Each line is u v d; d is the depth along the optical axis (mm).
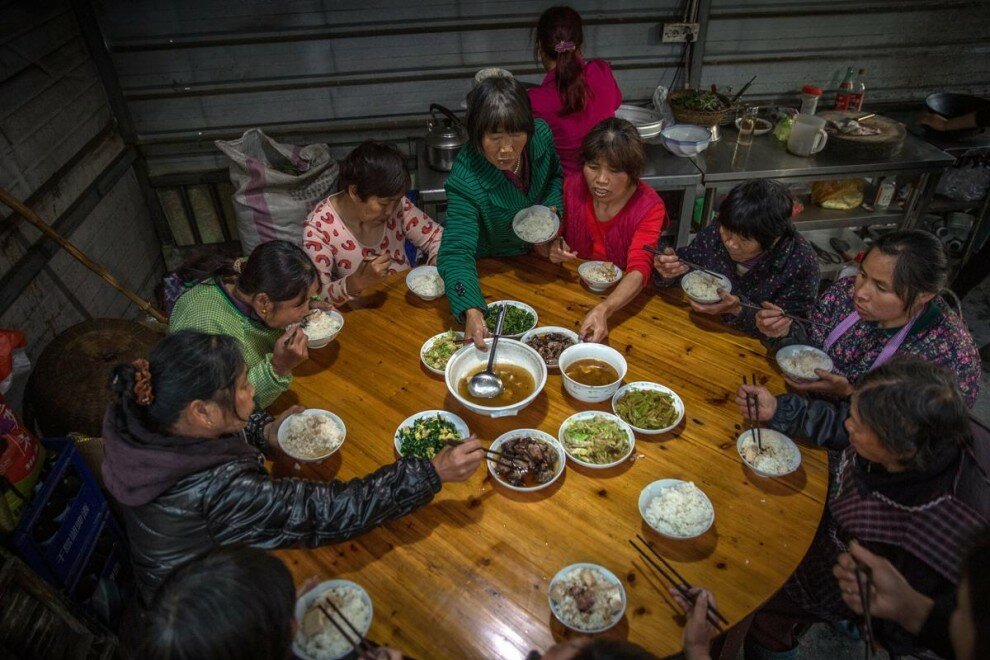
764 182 2680
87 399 3172
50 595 2244
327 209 3262
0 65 3645
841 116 4988
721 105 4832
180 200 5434
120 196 4922
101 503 2764
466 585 1790
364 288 2916
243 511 1730
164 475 1641
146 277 5242
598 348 2551
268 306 2246
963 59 5453
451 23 4930
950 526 1658
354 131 5328
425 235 3506
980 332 4785
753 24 5184
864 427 1720
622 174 2785
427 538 1921
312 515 1805
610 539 1908
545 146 3168
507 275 3186
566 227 3381
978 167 4938
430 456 2094
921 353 2357
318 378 2551
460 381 2477
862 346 2555
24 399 3355
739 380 2500
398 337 2781
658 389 2406
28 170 3793
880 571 1679
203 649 1195
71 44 4418
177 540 1718
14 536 2271
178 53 4793
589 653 1170
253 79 4977
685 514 1924
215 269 2451
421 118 5320
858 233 5543
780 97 5559
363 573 1826
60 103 4219
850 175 4605
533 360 2473
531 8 4953
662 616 1701
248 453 1883
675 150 4625
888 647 1974
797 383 2406
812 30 5246
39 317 3734
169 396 1645
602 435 2207
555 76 3945
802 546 1877
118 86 4820
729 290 2879
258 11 4711
